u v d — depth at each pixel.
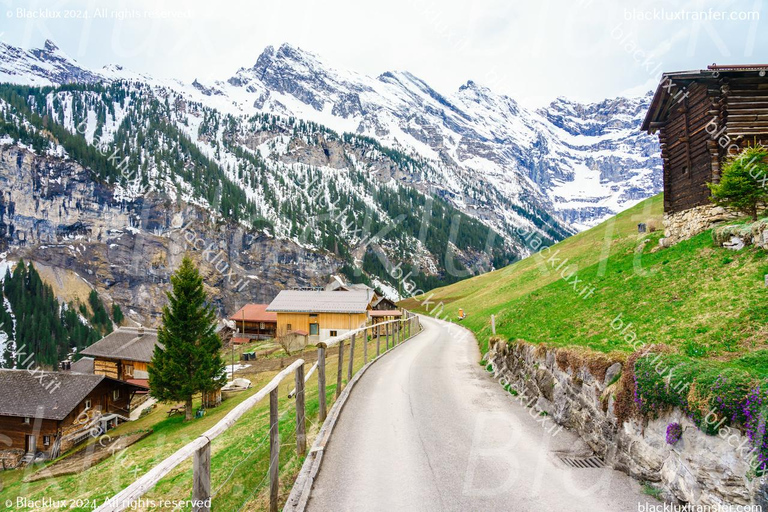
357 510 6.40
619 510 6.35
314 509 6.46
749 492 5.35
